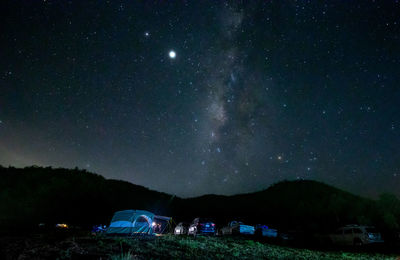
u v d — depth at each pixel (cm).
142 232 1978
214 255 1229
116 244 1183
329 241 2380
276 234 2736
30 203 5091
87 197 6031
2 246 1004
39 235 1459
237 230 2873
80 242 1176
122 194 7362
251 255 1373
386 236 2609
